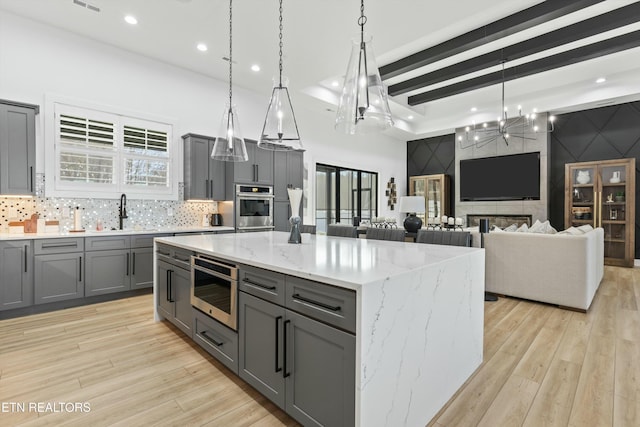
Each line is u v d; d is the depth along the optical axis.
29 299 3.06
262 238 2.93
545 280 3.48
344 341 1.26
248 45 3.85
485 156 7.29
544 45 4.28
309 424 1.42
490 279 3.90
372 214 8.17
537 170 6.55
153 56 4.24
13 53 3.36
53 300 3.18
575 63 4.86
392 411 1.36
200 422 1.58
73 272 3.30
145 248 3.81
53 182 3.61
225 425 1.56
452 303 1.81
